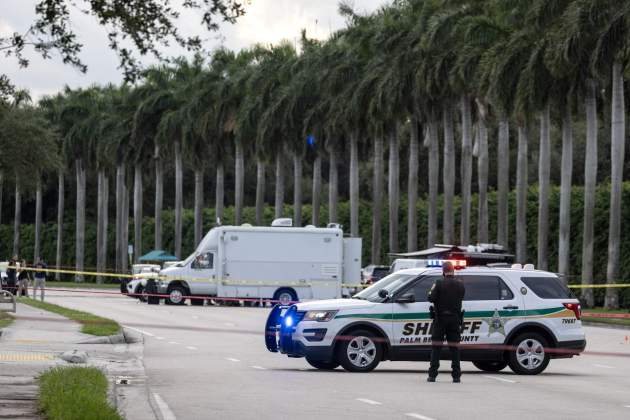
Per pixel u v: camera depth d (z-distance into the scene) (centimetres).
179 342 6400
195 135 18788
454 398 3809
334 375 4597
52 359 4903
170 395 3747
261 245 11588
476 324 4784
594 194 11725
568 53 10931
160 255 19125
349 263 11669
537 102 11588
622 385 4400
